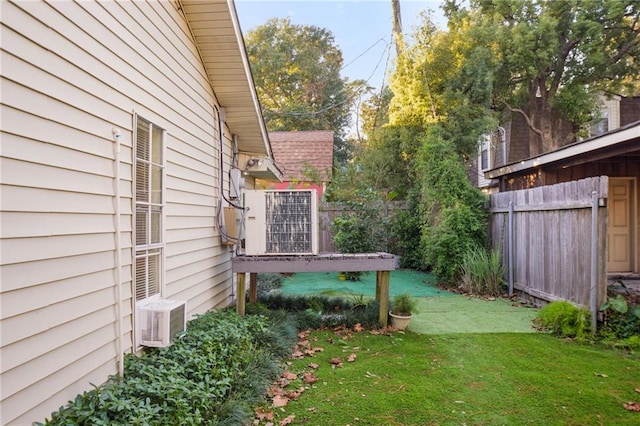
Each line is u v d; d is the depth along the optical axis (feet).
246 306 16.79
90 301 7.55
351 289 24.72
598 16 38.88
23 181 5.95
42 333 6.25
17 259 5.78
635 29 39.40
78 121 7.34
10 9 5.76
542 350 13.33
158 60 11.09
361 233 26.96
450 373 11.46
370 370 11.71
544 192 19.20
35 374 6.07
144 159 10.28
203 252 14.96
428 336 14.94
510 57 37.47
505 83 40.47
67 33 7.05
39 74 6.33
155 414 6.87
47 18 6.53
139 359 9.16
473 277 23.18
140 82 9.93
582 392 10.20
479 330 15.75
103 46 8.24
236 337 11.51
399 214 32.32
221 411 8.26
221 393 8.86
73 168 7.16
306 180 39.63
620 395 10.02
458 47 32.53
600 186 15.11
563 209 17.57
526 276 20.97
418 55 32.42
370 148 38.19
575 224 16.69
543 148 40.93
